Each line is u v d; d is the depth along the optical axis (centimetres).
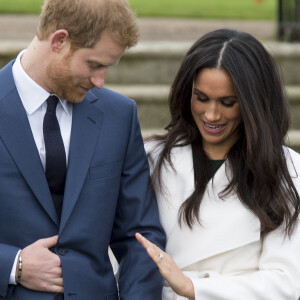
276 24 1388
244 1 1834
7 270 565
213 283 584
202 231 605
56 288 575
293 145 1097
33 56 571
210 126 593
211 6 1752
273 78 594
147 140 662
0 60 1180
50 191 584
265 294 582
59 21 546
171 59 1241
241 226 598
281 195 593
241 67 573
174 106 626
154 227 617
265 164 586
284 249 594
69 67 553
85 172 585
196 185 611
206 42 587
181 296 607
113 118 609
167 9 1683
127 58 1228
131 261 617
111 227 606
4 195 569
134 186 620
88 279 586
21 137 571
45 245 571
